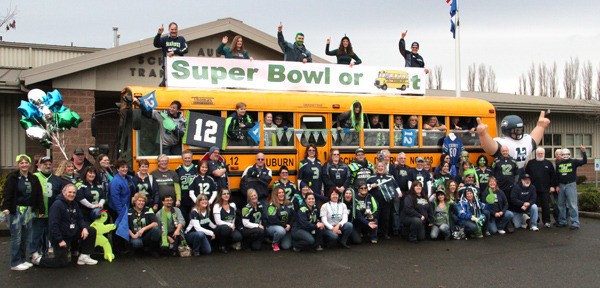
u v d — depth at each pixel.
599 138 23.97
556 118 22.83
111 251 8.31
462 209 10.38
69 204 7.88
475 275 7.55
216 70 10.48
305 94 10.48
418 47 12.87
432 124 11.47
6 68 17.53
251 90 10.35
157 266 7.98
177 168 9.16
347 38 12.07
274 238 9.15
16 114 15.03
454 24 16.70
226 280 7.20
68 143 14.32
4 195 7.64
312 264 8.20
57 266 7.82
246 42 15.92
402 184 10.62
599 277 7.46
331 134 10.47
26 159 7.80
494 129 12.18
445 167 10.87
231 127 9.61
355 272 7.70
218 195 8.93
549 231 11.38
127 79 14.95
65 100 14.27
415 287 6.91
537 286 6.97
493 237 10.63
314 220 9.16
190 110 9.48
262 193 9.52
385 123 11.09
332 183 9.94
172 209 8.64
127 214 8.41
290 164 10.10
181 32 14.91
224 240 8.99
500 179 11.48
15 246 7.70
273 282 7.12
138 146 9.08
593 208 14.04
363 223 9.85
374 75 11.81
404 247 9.59
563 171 11.83
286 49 11.75
